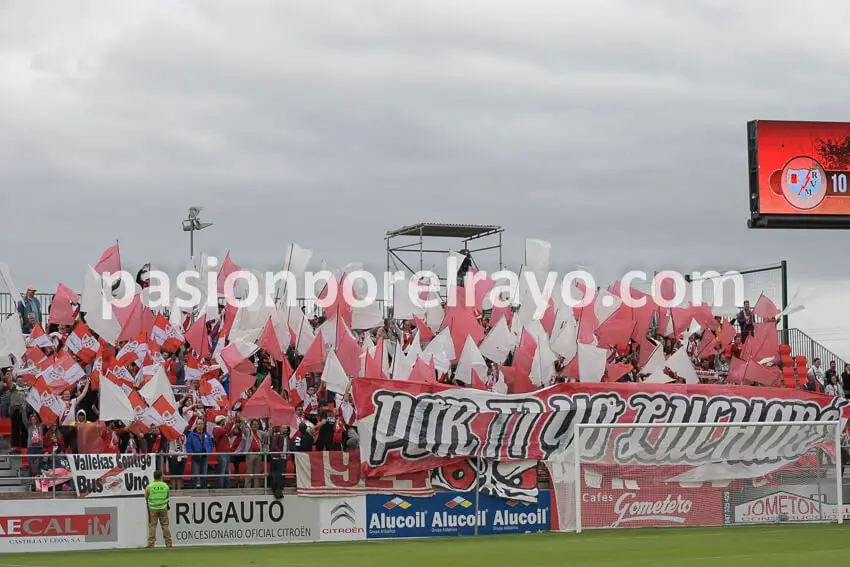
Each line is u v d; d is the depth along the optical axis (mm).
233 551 24422
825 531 27688
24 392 30281
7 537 25500
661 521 29266
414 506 28141
